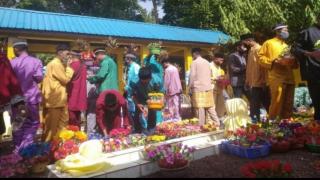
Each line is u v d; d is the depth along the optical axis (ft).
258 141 18.21
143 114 24.84
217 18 70.74
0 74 18.40
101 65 24.35
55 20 44.09
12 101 18.98
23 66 20.17
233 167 15.98
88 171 14.76
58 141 18.08
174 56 60.29
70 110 23.08
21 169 14.70
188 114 36.91
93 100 24.82
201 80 26.76
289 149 18.67
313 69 21.71
